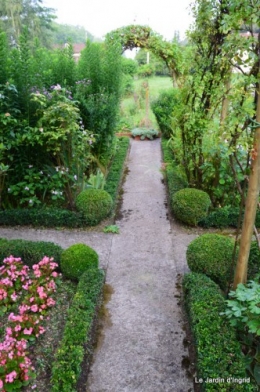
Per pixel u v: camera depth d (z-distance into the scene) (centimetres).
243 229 213
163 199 499
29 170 419
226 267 265
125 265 321
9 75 398
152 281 295
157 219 429
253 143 194
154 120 1070
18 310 253
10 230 395
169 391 190
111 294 278
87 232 393
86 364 204
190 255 279
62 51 516
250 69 215
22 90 394
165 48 607
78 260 281
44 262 279
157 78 1429
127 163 704
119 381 197
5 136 381
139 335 232
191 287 246
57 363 187
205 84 382
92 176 489
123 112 1051
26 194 421
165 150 713
